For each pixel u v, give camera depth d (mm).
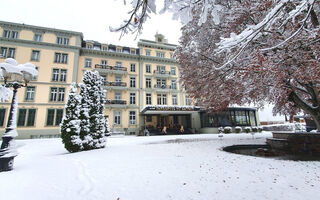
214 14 1504
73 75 19906
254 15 4539
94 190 3080
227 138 12914
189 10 1489
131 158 5824
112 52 22812
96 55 22375
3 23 18344
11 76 4906
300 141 7090
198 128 22734
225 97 7332
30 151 8680
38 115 17641
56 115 18344
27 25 19031
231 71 5684
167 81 25406
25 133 16750
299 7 1710
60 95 19078
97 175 3955
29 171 4352
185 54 8172
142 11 1628
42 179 3705
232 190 2955
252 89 4961
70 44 20781
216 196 2742
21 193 2941
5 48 18031
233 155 6078
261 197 2656
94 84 9055
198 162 5062
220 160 5273
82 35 21922
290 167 4336
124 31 1793
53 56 19500
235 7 4641
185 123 24844
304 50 3404
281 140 7855
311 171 3951
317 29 2535
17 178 3766
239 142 9961
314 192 2785
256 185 3148
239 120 21297
